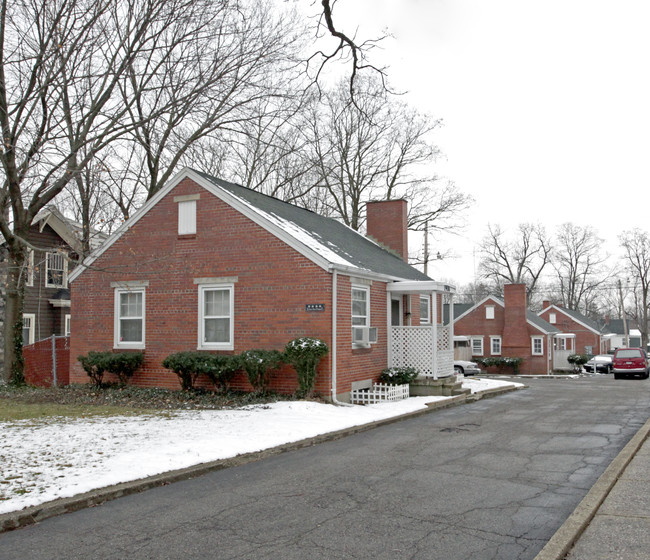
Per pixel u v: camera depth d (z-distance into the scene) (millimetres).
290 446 10289
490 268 76438
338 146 35344
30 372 19562
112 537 5914
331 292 15688
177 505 6977
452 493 7414
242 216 16844
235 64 18859
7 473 7855
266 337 16328
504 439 11375
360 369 17062
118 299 18609
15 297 18109
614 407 17047
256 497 7297
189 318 17406
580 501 6984
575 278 77125
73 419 12578
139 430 11133
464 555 5344
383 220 26531
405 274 21406
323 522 6301
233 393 16188
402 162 38562
